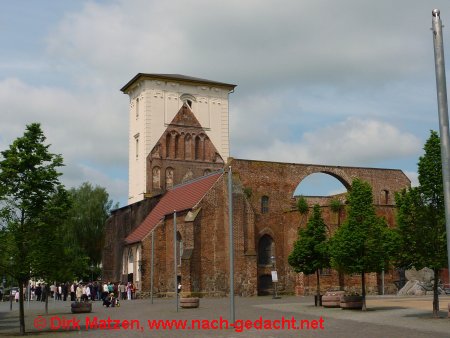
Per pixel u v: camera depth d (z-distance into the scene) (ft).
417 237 100.83
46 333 93.25
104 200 311.27
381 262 115.75
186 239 192.03
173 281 203.62
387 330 83.61
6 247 90.99
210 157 282.56
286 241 210.38
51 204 94.84
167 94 280.92
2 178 92.94
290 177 220.64
